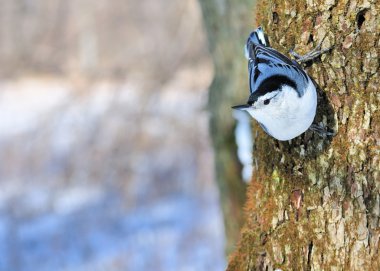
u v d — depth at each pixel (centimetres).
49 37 2020
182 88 1384
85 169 1392
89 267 1303
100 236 1397
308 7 469
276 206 493
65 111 1409
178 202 1478
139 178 1441
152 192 1452
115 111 1353
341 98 459
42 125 1443
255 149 523
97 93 1448
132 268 1308
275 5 491
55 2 2006
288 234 484
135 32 1839
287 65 448
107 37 2044
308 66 470
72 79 1471
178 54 1385
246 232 527
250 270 510
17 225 1433
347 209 458
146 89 1346
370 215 452
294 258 481
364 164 453
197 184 1462
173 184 1477
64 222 1425
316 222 470
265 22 506
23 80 2105
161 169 1460
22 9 1984
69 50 2098
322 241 468
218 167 909
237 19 847
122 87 1380
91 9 1984
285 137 459
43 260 1345
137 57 1538
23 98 2214
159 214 1436
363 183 454
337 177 461
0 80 2083
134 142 1356
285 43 483
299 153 475
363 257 454
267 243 500
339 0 458
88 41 2061
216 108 899
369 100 453
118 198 1423
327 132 463
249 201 535
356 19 455
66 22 2020
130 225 1420
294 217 482
